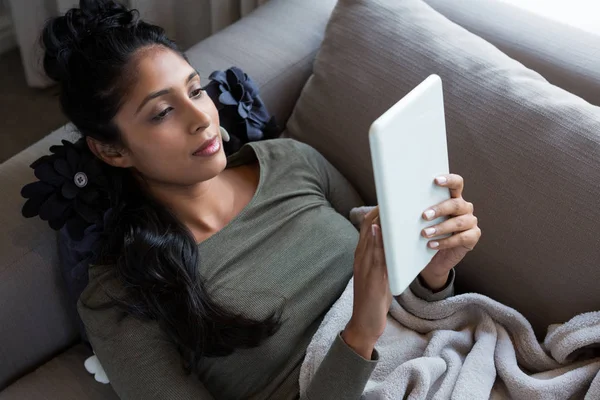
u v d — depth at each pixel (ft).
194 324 2.94
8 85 6.37
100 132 2.95
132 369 2.92
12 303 3.22
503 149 3.26
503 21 3.91
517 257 3.23
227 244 3.23
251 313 3.09
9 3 5.56
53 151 3.18
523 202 3.18
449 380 3.01
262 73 4.07
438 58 3.52
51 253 3.32
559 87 3.66
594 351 3.14
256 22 4.35
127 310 2.92
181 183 3.08
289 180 3.55
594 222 3.02
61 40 2.90
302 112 3.98
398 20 3.69
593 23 4.26
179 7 5.96
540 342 3.30
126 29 2.85
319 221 3.43
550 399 2.93
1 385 3.43
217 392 3.21
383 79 3.62
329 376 2.81
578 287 3.08
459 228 2.67
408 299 3.25
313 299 3.25
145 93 2.82
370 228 2.65
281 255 3.26
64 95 2.96
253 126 3.71
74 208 3.12
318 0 4.52
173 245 3.01
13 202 3.37
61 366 3.51
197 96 3.01
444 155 2.59
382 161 2.20
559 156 3.13
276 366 3.16
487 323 3.21
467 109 3.37
